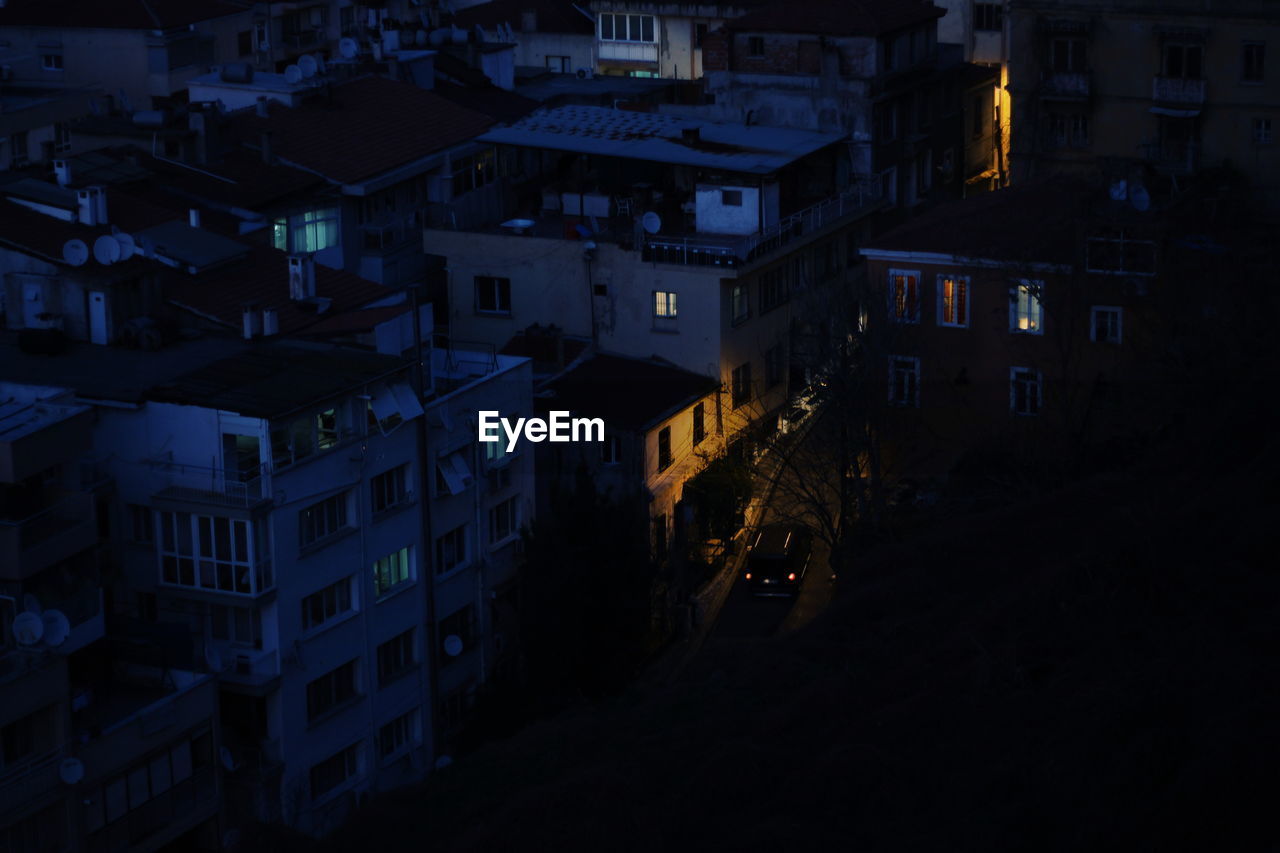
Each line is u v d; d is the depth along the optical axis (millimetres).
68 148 88375
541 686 59125
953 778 41625
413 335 59844
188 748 50125
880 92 85438
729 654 53844
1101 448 64562
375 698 56781
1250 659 43031
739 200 76250
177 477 52750
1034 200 72062
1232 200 76875
